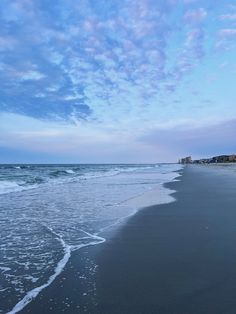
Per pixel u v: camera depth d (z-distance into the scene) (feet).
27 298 15.42
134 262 20.54
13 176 122.62
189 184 84.23
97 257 21.75
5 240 26.58
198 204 45.75
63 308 14.37
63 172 181.57
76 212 40.65
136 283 17.03
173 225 31.71
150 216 36.96
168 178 118.62
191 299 15.01
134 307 14.34
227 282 16.89
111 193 64.34
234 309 13.97
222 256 21.31
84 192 66.80
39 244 25.30
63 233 29.09
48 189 74.64
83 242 25.84
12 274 18.69
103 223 33.42
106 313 13.85
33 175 137.69
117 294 15.75
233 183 85.25
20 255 22.41
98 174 163.84
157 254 22.16
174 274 18.21
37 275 18.51
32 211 41.55
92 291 16.14
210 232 28.22
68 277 18.11
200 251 22.57
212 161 579.89
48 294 15.85
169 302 14.74
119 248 23.93
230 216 35.81
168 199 52.60
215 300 14.84
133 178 122.42
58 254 22.59
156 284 16.85
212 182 90.12
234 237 26.32
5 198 55.98
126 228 30.83
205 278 17.49
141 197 56.54
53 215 38.50
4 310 14.21
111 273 18.65
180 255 21.76
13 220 35.32
